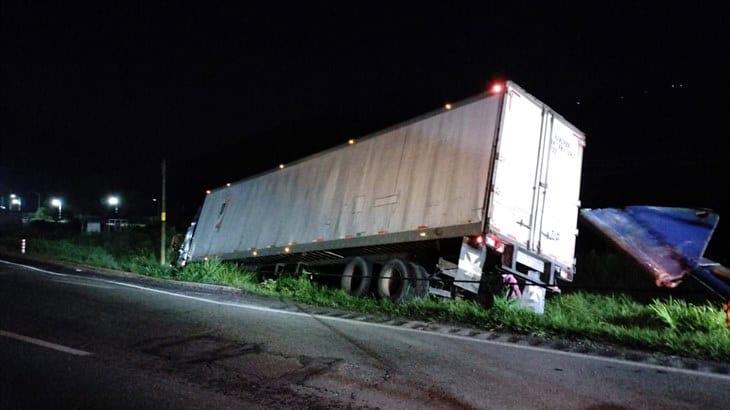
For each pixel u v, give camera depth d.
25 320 8.36
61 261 24.98
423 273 12.59
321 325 8.84
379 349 7.10
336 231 14.81
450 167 11.99
